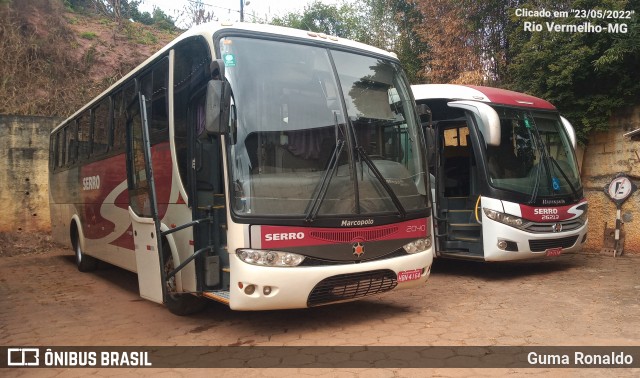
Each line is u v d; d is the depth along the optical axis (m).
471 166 8.35
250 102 5.02
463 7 13.16
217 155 5.40
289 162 5.02
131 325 5.95
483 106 7.79
